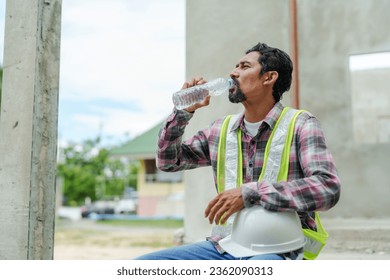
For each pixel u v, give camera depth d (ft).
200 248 6.39
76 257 25.59
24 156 8.41
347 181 19.03
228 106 16.90
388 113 30.71
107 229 53.26
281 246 5.84
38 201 8.38
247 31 17.53
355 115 31.27
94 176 109.70
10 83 8.75
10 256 8.32
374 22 19.31
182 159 7.18
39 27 8.60
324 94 19.52
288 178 6.28
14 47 8.80
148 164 84.94
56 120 8.78
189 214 17.76
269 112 6.57
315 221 6.51
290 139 6.33
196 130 17.30
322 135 6.23
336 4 19.62
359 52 19.35
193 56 18.03
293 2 17.37
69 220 78.59
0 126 8.74
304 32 19.81
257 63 6.63
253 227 5.91
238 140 6.71
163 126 6.89
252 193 5.86
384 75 30.66
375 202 18.69
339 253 15.23
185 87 6.82
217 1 17.90
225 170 6.67
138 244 33.81
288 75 6.75
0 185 8.61
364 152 18.95
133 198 107.24
